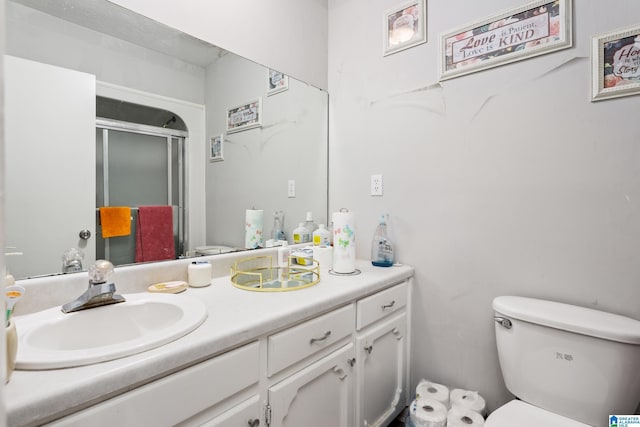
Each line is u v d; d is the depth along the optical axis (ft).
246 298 3.28
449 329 4.68
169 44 3.89
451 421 3.83
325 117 6.00
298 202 5.56
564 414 3.25
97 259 3.33
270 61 5.03
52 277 2.94
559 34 3.70
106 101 3.42
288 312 2.88
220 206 4.45
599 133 3.52
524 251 4.04
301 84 5.55
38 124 2.98
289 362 2.93
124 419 1.88
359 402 3.90
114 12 3.45
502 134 4.16
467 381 4.53
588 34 3.56
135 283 3.50
